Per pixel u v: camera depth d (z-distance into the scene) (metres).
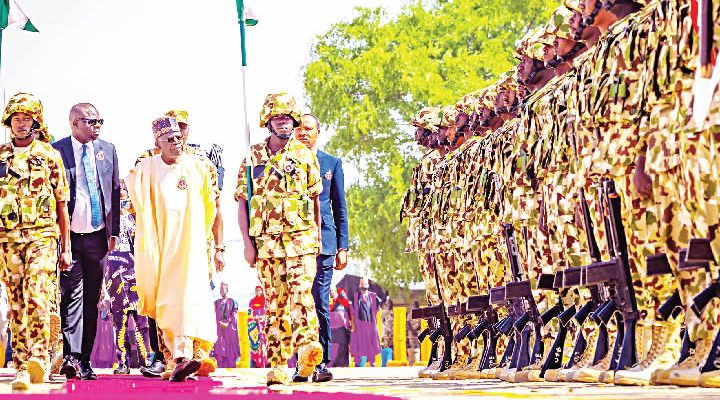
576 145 12.26
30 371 13.74
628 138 11.00
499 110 15.84
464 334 16.75
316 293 15.38
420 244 18.55
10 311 14.13
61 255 14.71
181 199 14.71
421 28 51.91
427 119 18.39
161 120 14.84
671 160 9.94
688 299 10.05
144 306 14.76
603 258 11.95
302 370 13.73
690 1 9.54
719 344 9.23
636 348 11.02
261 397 9.90
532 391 9.91
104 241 16.48
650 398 7.97
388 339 42.84
